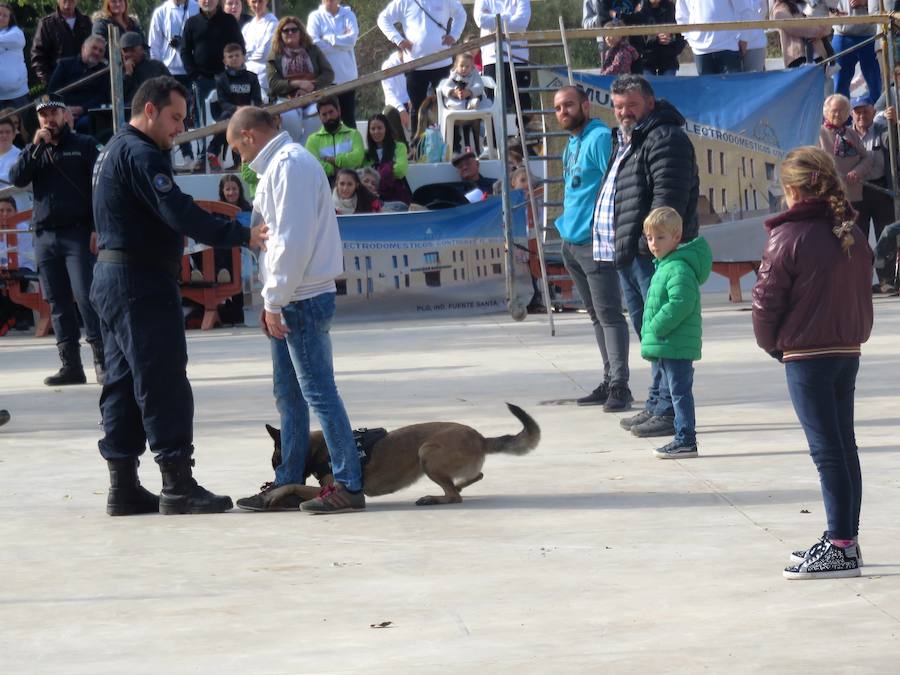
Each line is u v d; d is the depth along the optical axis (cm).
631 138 1216
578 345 1875
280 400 943
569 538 834
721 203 2398
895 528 834
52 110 1555
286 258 872
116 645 640
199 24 2455
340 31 2609
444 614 678
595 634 637
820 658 593
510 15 2677
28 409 1459
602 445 1159
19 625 677
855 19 2266
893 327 1931
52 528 902
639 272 1220
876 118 2469
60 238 1591
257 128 883
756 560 768
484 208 2414
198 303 2330
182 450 937
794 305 723
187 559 808
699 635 631
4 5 2625
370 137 2492
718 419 1271
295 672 592
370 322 2361
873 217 2398
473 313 2409
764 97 2389
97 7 3700
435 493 996
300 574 766
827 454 727
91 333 1623
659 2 2498
